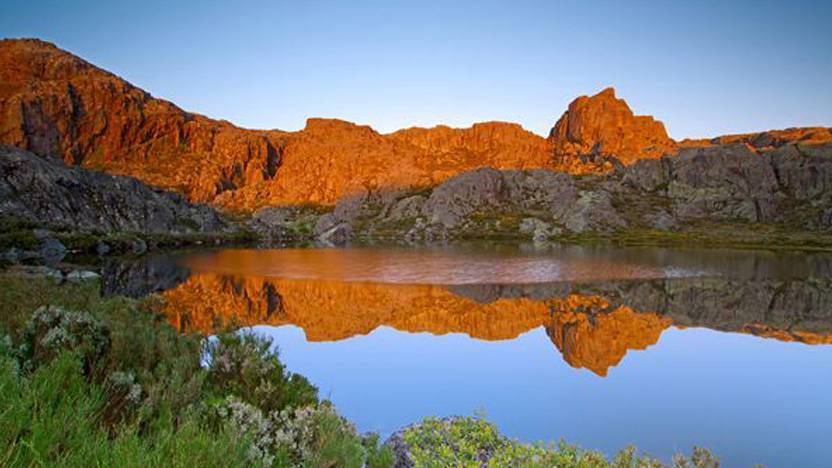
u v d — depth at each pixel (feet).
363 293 153.79
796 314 124.67
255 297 143.02
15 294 65.72
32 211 361.51
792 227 558.56
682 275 205.46
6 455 17.62
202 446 21.65
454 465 38.45
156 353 46.50
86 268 203.10
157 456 19.94
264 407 39.47
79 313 43.01
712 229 552.41
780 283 183.42
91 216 407.44
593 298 146.41
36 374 26.22
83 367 35.12
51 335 37.40
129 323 56.39
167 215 489.67
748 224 576.61
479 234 543.80
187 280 179.93
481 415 52.49
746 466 41.83
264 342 50.78
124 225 431.02
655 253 331.36
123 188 481.87
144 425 28.60
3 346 33.63
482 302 138.21
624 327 104.78
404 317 114.93
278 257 292.61
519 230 556.10
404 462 39.99
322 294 151.23
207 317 105.60
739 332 101.24
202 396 37.99
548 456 37.11
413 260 274.57
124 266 223.71
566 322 109.60
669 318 116.57
